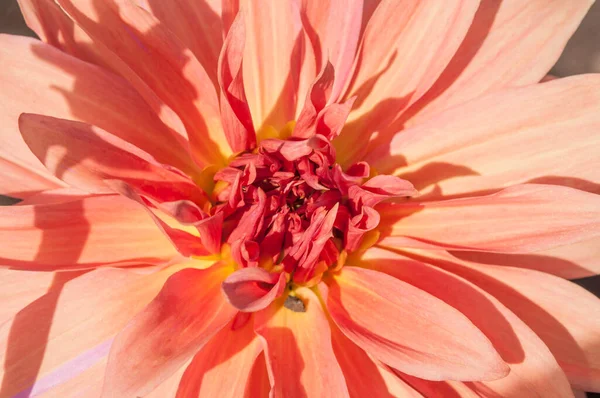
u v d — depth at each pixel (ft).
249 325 0.63
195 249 0.63
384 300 0.62
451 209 0.65
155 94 0.63
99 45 0.64
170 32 0.64
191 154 0.65
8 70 0.64
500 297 0.65
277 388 0.57
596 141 0.66
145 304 0.62
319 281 0.65
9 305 0.64
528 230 0.61
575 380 0.65
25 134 0.57
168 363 0.53
